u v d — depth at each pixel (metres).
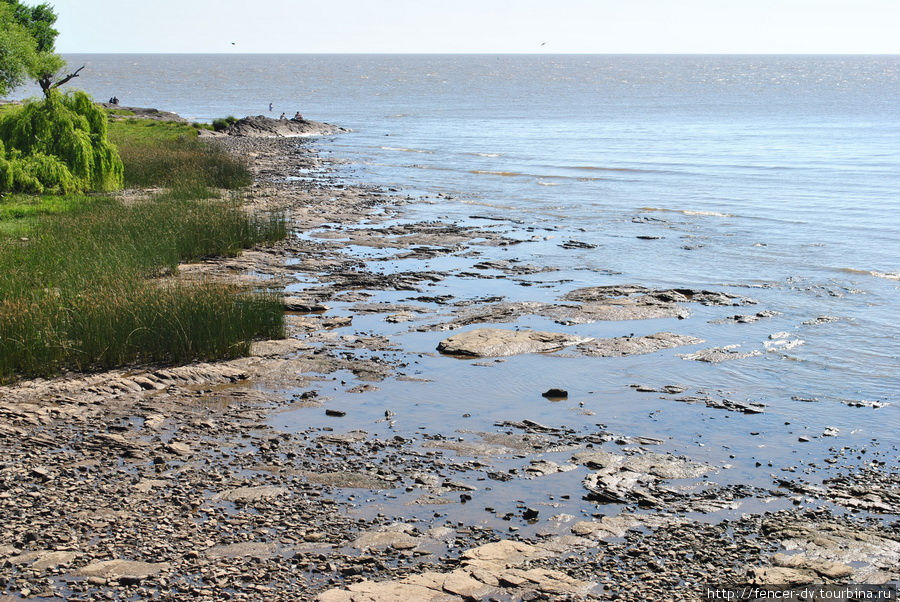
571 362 17.55
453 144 70.38
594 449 13.27
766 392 15.98
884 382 16.48
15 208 31.16
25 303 17.45
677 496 11.70
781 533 10.60
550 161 57.41
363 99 148.12
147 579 9.25
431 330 19.69
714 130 82.50
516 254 28.45
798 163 54.62
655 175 49.62
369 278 24.52
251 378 16.36
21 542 10.02
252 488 11.63
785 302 22.34
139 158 43.75
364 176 49.03
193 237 26.52
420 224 33.59
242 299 19.03
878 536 10.57
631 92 172.25
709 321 20.58
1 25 60.00
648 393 15.87
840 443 13.65
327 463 12.55
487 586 9.14
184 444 13.13
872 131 79.69
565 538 10.38
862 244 29.98
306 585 9.19
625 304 21.83
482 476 12.23
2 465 12.27
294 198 39.09
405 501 11.37
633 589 9.21
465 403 15.25
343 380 16.34
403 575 9.44
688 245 29.94
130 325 17.09
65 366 16.59
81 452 12.82
